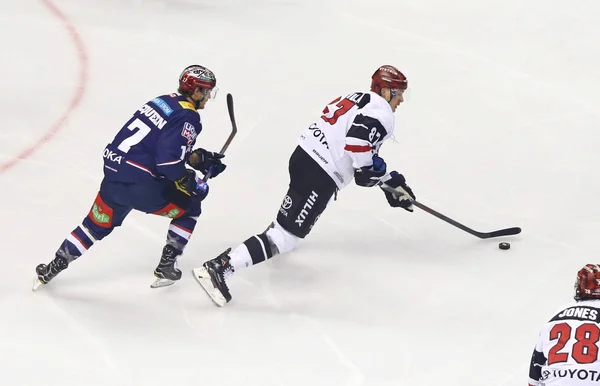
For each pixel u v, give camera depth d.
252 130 27.98
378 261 21.05
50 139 26.86
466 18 37.56
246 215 23.19
